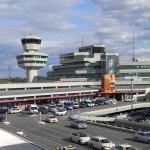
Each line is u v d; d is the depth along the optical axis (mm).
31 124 69375
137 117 84250
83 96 127125
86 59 185000
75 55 191375
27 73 169625
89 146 47250
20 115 85188
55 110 86062
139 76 188375
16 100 103438
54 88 135375
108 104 111250
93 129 63125
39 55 167250
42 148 24703
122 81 161375
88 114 86625
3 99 100812
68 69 197250
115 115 102250
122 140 51906
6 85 119562
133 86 156625
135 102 117625
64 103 104250
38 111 89750
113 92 133500
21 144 25734
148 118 93438
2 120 73562
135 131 58781
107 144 44219
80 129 63062
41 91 116875
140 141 50688
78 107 99312
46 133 58438
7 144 25734
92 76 183250
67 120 75875
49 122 71688
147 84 165875
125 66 189250
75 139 50000
